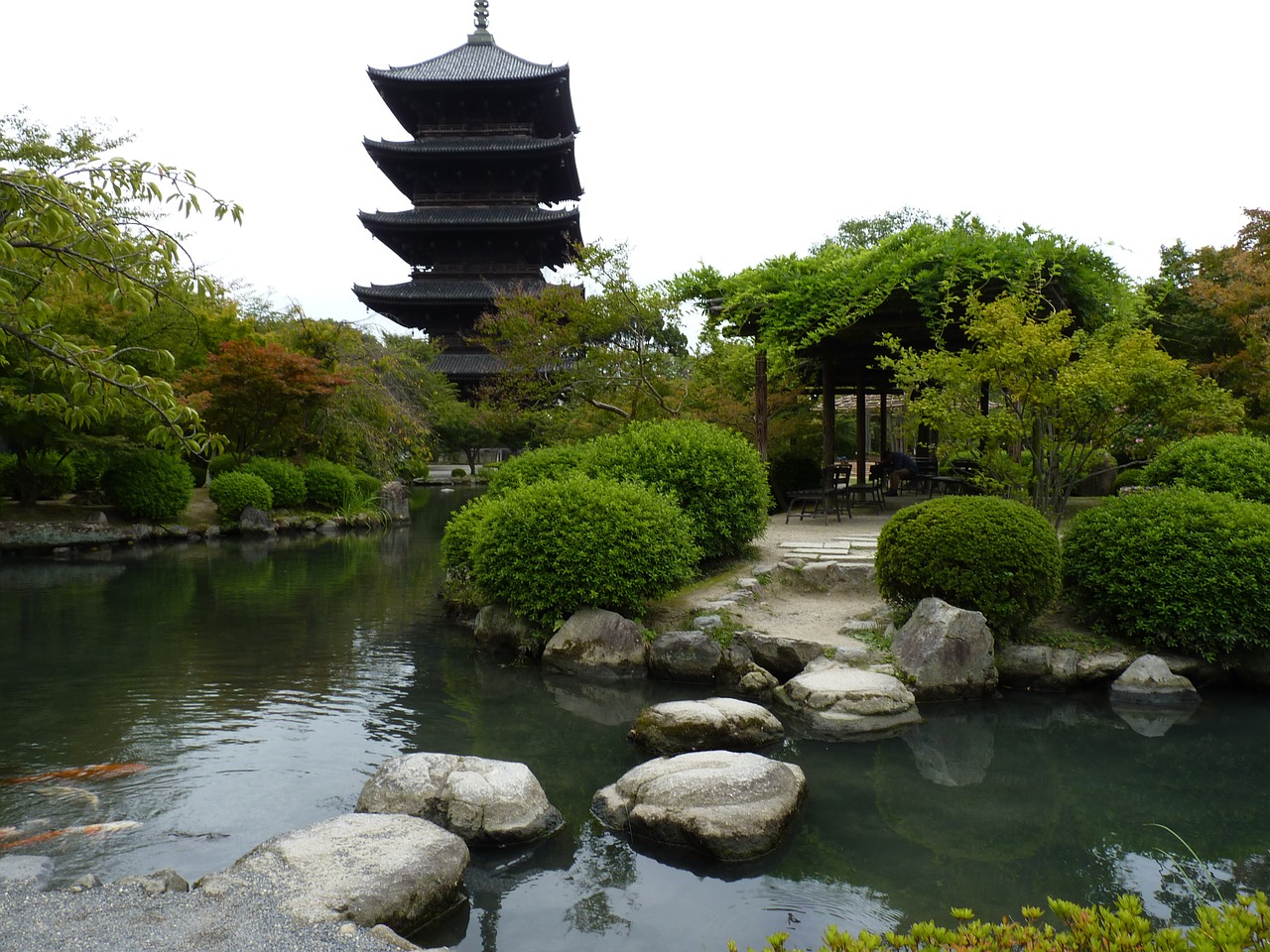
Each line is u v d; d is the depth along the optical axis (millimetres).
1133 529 6961
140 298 3529
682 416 16016
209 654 7570
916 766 5047
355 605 9961
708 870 3803
